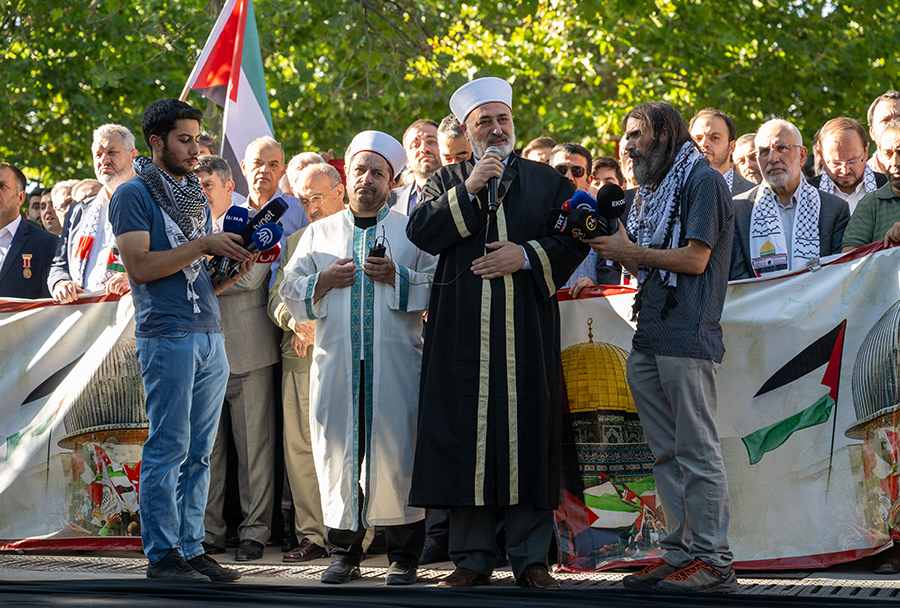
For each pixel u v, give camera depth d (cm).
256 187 562
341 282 440
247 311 511
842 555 420
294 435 502
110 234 538
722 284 397
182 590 340
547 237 412
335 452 432
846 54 1420
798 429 432
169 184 411
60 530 509
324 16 1148
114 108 1331
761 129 465
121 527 505
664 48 1420
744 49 1495
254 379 510
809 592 374
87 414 512
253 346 509
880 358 427
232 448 547
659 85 1468
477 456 397
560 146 568
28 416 518
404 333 440
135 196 405
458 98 432
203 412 422
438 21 1163
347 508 424
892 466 423
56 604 311
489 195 414
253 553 496
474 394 400
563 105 1514
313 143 1483
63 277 539
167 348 403
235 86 718
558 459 407
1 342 521
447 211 408
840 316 432
